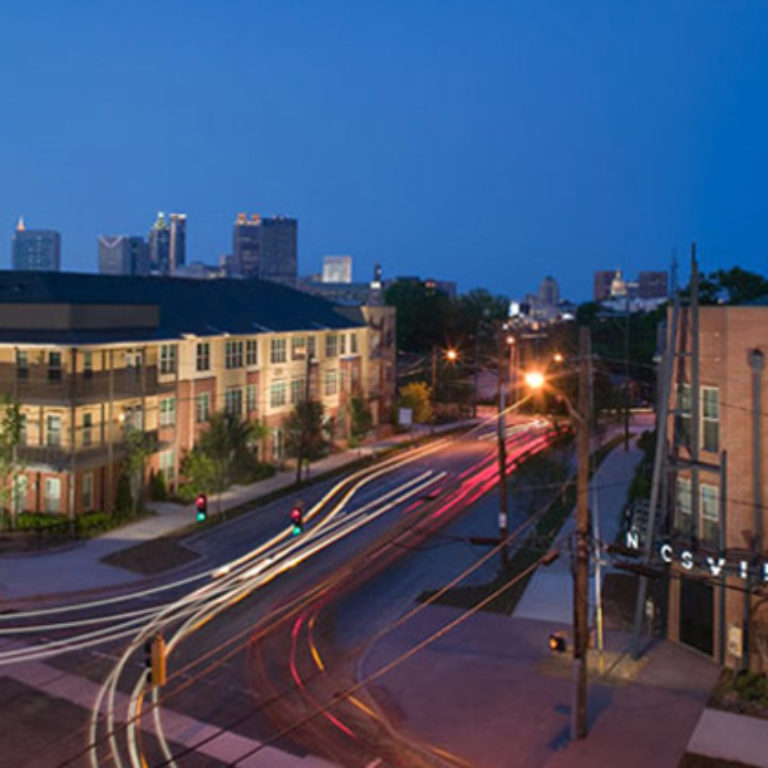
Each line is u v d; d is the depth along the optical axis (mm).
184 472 48906
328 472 58969
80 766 20094
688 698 24188
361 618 31062
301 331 63406
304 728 22375
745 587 25516
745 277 84938
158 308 51062
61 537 40375
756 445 25375
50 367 44062
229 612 31656
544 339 109625
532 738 21797
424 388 80062
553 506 48375
